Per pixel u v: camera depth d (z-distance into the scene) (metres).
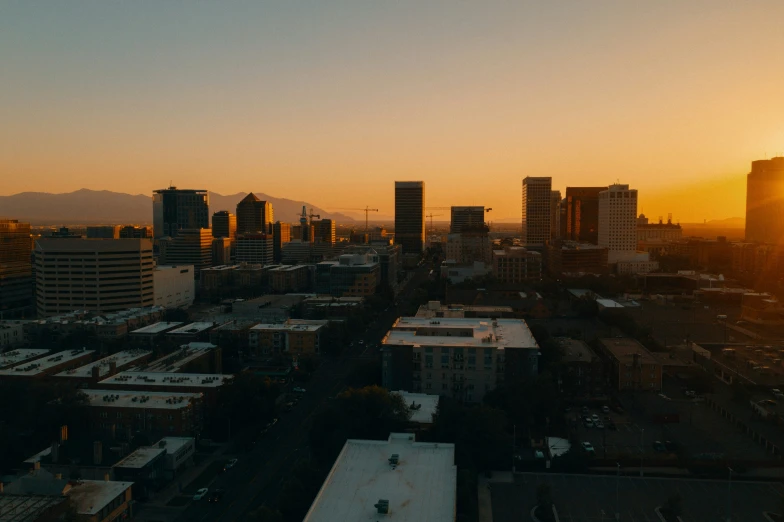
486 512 158.38
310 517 124.69
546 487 157.00
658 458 184.12
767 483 174.12
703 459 182.38
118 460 185.50
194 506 166.75
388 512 126.31
